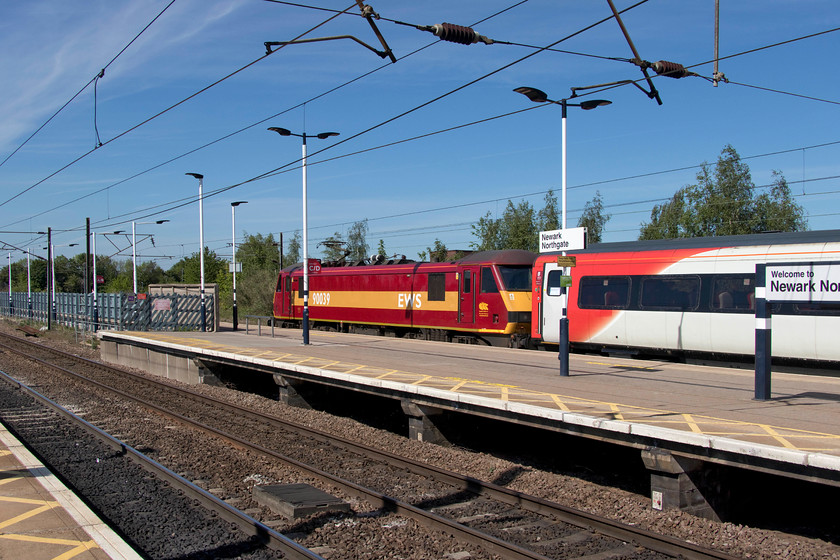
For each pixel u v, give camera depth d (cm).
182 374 2175
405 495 940
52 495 802
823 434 798
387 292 2912
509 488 979
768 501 932
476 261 2445
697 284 1691
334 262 3534
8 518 721
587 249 2000
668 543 716
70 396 1841
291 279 3719
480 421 1319
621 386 1212
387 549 732
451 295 2550
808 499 941
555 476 1028
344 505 854
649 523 805
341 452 1195
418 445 1226
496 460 1123
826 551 725
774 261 1552
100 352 2977
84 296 4012
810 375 1483
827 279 1450
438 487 973
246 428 1412
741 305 1605
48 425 1433
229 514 827
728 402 1040
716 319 1642
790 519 874
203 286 3103
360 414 1655
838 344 1427
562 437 1244
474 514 854
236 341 2336
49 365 2477
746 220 3828
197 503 895
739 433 804
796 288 1504
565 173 2170
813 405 1012
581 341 1964
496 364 1574
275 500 868
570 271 2002
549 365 1559
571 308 1992
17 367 2512
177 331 3044
